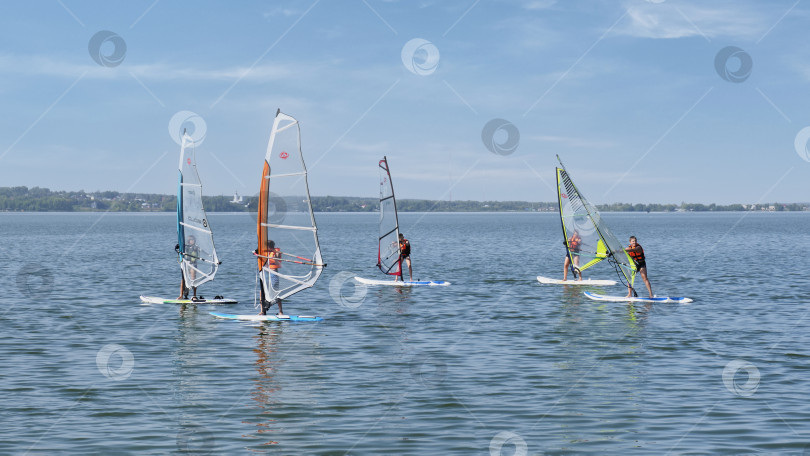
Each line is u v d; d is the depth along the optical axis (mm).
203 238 30156
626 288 37719
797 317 27266
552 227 177375
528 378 17641
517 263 56531
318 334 23703
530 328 24922
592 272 48094
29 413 14703
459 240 100438
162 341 22359
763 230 148250
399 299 33062
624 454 12469
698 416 14547
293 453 12445
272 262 26172
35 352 20688
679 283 40750
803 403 15414
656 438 13258
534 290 36625
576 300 32531
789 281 41688
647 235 121438
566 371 18375
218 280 42219
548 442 13047
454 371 18391
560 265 54469
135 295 34438
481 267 52500
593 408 15125
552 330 24484
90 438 13172
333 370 18516
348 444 12922
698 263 56562
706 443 12984
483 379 17547
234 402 15531
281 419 14359
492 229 159500
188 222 30500
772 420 14258
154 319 26703
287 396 16031
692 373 18125
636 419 14367
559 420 14312
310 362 19453
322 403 15484
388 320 26750
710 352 20703
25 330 24297
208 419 14352
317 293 35531
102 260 59469
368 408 15125
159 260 59531
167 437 13258
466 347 21531
